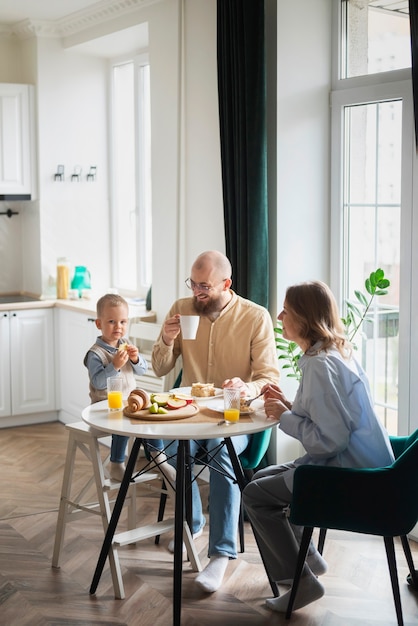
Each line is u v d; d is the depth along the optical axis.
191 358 3.81
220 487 3.46
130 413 3.15
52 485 4.61
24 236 6.30
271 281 4.15
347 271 4.23
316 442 2.90
